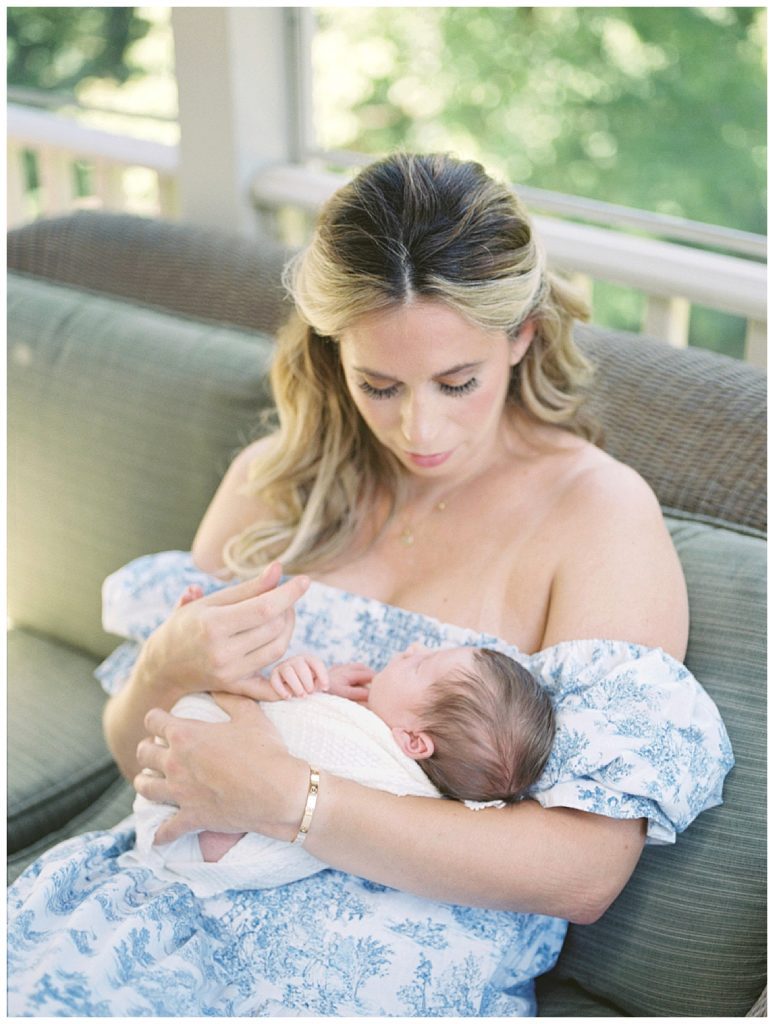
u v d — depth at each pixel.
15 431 2.09
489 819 1.19
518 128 5.10
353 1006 1.19
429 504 1.48
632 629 1.27
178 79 2.60
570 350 1.48
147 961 1.18
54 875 1.25
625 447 1.63
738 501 1.53
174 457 1.91
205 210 2.68
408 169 1.26
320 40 5.07
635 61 4.88
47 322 2.11
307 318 1.31
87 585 2.02
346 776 1.25
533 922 1.28
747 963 1.21
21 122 3.07
